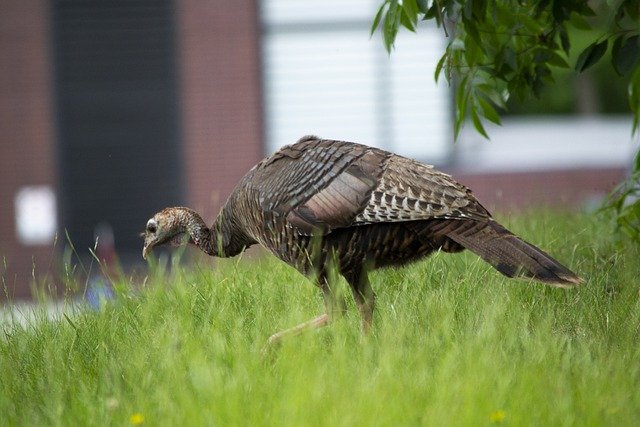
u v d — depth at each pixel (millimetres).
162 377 8914
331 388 8062
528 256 9219
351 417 7566
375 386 8016
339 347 8766
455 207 9578
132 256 30547
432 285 11328
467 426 7547
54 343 10281
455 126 12883
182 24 30312
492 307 9711
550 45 12656
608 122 45469
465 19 11445
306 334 9266
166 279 12141
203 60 30359
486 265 11695
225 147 30500
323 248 10117
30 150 30281
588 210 16422
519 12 12406
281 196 10203
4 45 30125
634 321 9812
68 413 8508
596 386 8250
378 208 9711
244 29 30281
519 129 43156
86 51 30344
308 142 10477
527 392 8062
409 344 9125
